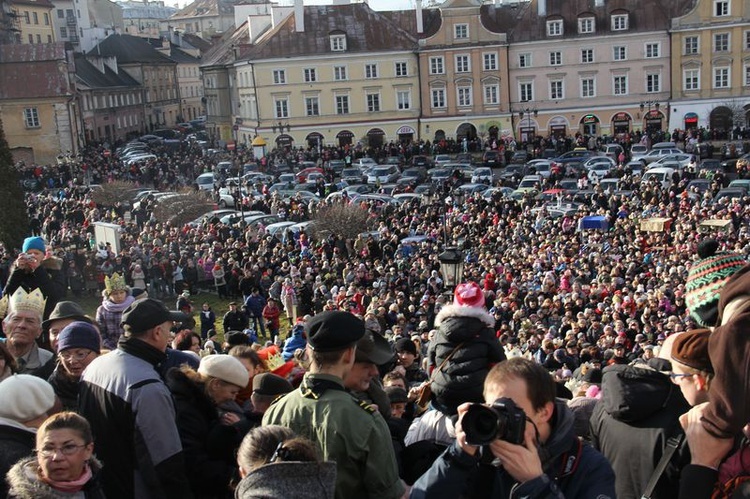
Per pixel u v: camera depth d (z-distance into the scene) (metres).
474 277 31.41
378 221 48.38
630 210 47.59
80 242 43.22
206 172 80.00
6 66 92.94
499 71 87.69
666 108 86.19
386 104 89.06
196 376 7.45
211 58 111.06
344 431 5.54
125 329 7.04
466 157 80.19
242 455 5.08
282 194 63.97
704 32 83.94
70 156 88.56
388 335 19.20
